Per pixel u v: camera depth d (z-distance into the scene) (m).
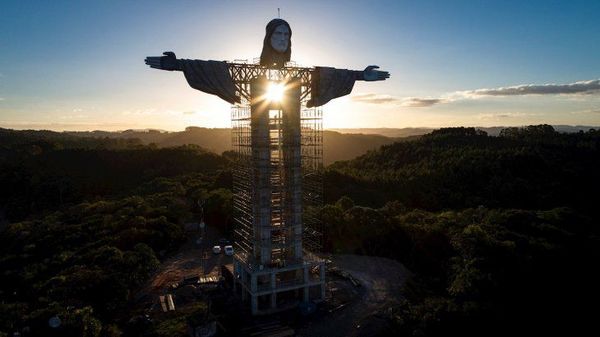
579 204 118.12
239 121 73.19
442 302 65.81
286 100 67.94
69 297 66.12
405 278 82.81
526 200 119.81
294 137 68.75
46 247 96.69
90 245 91.62
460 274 71.06
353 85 73.69
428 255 89.31
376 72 75.12
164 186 152.12
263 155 67.00
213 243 104.19
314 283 70.75
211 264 90.00
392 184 142.62
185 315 65.75
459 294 67.00
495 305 63.62
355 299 73.62
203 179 160.38
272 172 69.62
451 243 84.81
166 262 91.56
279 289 68.25
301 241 71.25
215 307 70.31
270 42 66.00
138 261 78.38
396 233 98.25
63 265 83.06
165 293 75.75
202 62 62.53
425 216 105.44
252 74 66.88
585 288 73.12
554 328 65.06
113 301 68.12
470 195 126.44
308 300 70.31
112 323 64.94
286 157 69.44
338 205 110.44
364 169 172.12
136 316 65.75
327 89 71.06
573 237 85.88
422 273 86.12
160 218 104.50
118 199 144.25
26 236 103.62
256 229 70.06
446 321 61.53
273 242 70.94
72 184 165.12
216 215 114.62
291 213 70.19
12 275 81.44
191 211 125.19
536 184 128.25
